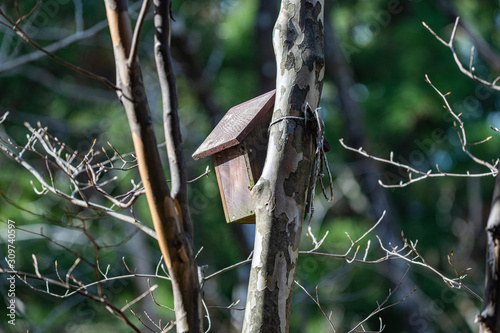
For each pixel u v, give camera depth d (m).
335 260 14.53
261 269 3.77
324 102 17.06
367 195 14.70
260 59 13.73
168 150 3.56
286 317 3.76
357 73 16.91
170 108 3.54
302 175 3.86
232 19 16.44
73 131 14.66
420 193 16.89
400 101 15.73
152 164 3.32
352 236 14.80
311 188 4.11
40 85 14.82
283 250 3.78
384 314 15.00
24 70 14.07
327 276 13.33
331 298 14.11
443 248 16.58
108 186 14.06
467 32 14.34
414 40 15.97
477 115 15.99
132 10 10.44
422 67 15.84
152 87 15.46
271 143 3.92
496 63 14.20
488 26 16.33
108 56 15.32
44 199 12.78
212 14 16.89
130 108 3.30
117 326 13.48
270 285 3.75
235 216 4.43
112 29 3.35
